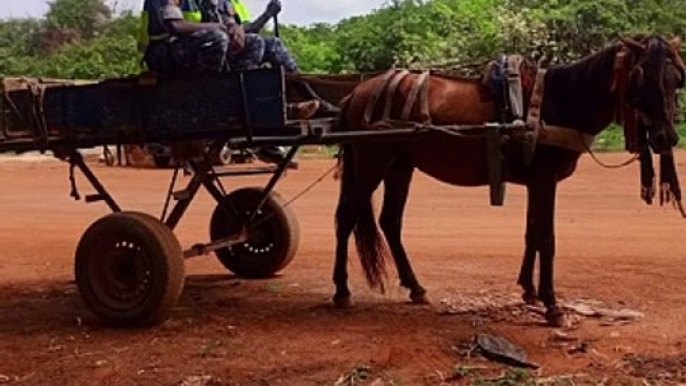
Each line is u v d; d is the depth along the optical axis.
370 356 4.79
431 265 7.21
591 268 6.95
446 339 5.05
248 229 6.66
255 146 5.87
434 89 5.51
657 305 5.74
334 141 5.48
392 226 6.00
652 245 7.97
